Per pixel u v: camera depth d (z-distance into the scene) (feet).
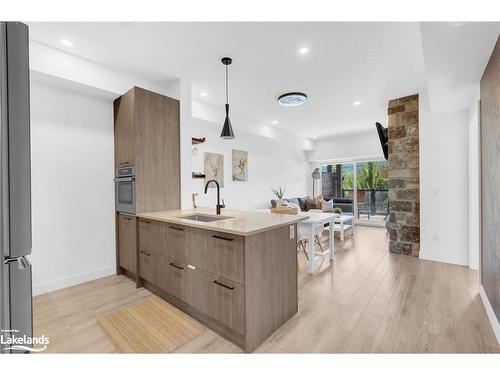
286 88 11.77
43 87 8.69
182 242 7.21
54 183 8.94
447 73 7.73
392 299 8.05
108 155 10.32
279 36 7.58
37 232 8.58
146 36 7.57
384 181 23.12
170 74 10.21
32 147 8.50
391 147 13.34
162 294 8.33
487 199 7.25
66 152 9.21
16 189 2.47
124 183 9.84
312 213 13.34
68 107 9.27
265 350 5.64
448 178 11.75
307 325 6.60
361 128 20.04
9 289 2.47
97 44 8.00
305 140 23.66
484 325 6.51
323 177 26.63
